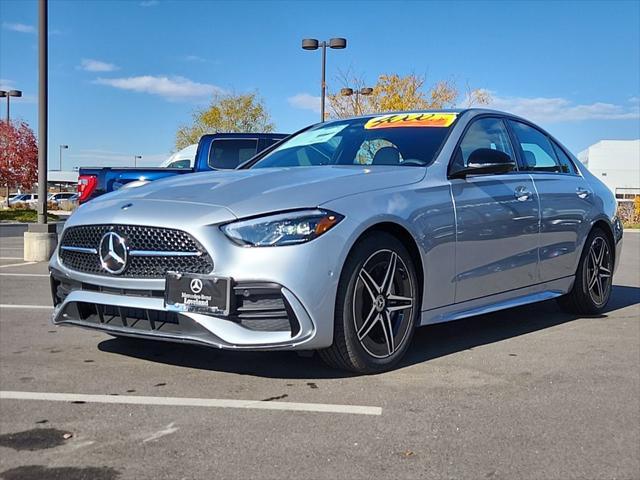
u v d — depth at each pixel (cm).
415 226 413
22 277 878
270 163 529
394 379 397
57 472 275
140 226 379
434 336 514
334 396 366
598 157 5959
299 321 358
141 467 280
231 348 354
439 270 432
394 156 474
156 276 375
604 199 610
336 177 409
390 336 406
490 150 456
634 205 3123
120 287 382
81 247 407
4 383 389
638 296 722
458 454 294
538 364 434
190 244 366
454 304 450
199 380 395
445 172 454
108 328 391
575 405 357
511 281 497
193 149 1234
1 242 1634
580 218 567
